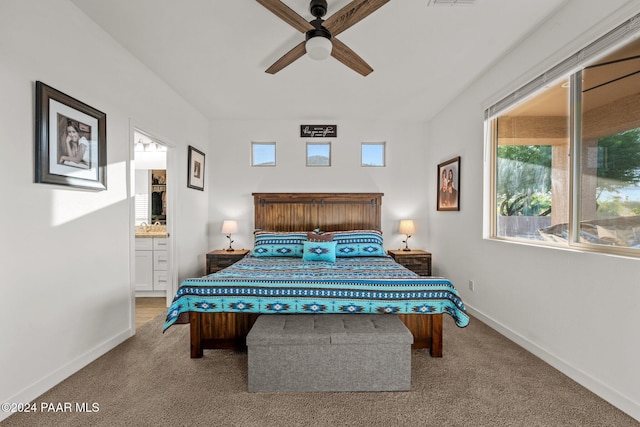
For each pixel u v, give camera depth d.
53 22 1.81
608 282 1.67
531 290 2.27
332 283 2.17
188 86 3.19
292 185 4.34
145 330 2.71
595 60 1.79
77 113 1.98
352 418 1.55
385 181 4.35
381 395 1.75
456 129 3.48
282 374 1.77
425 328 2.22
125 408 1.62
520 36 2.28
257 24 2.13
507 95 2.53
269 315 2.09
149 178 4.39
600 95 1.78
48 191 1.79
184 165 3.57
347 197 4.27
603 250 1.76
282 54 2.54
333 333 1.78
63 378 1.88
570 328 1.92
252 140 4.33
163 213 4.41
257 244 3.71
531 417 1.55
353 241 3.63
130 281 2.54
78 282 2.01
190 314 2.18
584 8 1.80
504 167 2.73
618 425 1.49
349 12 1.67
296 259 3.39
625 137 1.64
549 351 2.10
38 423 1.49
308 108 3.86
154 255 3.84
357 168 4.34
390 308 2.13
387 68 2.78
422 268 3.88
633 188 1.60
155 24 2.14
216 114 4.09
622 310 1.59
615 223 1.70
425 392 1.77
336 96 3.46
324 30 1.82
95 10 2.00
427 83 3.11
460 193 3.39
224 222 4.03
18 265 1.61
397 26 2.14
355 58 2.13
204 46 2.43
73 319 1.96
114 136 2.36
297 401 1.69
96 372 1.97
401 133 4.34
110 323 2.31
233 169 4.33
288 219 4.27
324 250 3.26
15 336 1.60
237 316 2.20
